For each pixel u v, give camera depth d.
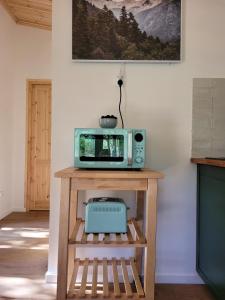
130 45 1.99
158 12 2.00
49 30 4.52
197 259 1.97
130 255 1.99
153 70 2.03
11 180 4.43
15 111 4.51
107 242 1.47
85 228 1.54
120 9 1.99
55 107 2.00
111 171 1.57
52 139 2.00
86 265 1.82
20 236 3.10
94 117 2.01
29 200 4.56
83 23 1.98
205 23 2.03
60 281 1.45
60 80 2.01
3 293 1.79
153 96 2.03
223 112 2.03
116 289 1.56
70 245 1.46
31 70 4.53
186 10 2.03
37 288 1.86
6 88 4.13
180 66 2.03
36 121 4.58
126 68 2.03
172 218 2.01
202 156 2.02
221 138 2.03
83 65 2.02
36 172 4.59
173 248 2.00
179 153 2.02
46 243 2.85
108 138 1.64
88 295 1.50
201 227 1.90
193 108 2.03
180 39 2.00
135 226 1.73
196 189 2.01
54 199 1.98
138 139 1.64
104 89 2.02
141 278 1.89
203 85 2.03
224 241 1.47
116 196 2.00
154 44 1.99
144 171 1.59
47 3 3.71
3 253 2.54
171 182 2.02
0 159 3.93
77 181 1.48
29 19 4.31
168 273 1.99
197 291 1.87
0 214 3.94
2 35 3.92
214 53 2.03
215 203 1.61
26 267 2.21
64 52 2.01
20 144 4.52
